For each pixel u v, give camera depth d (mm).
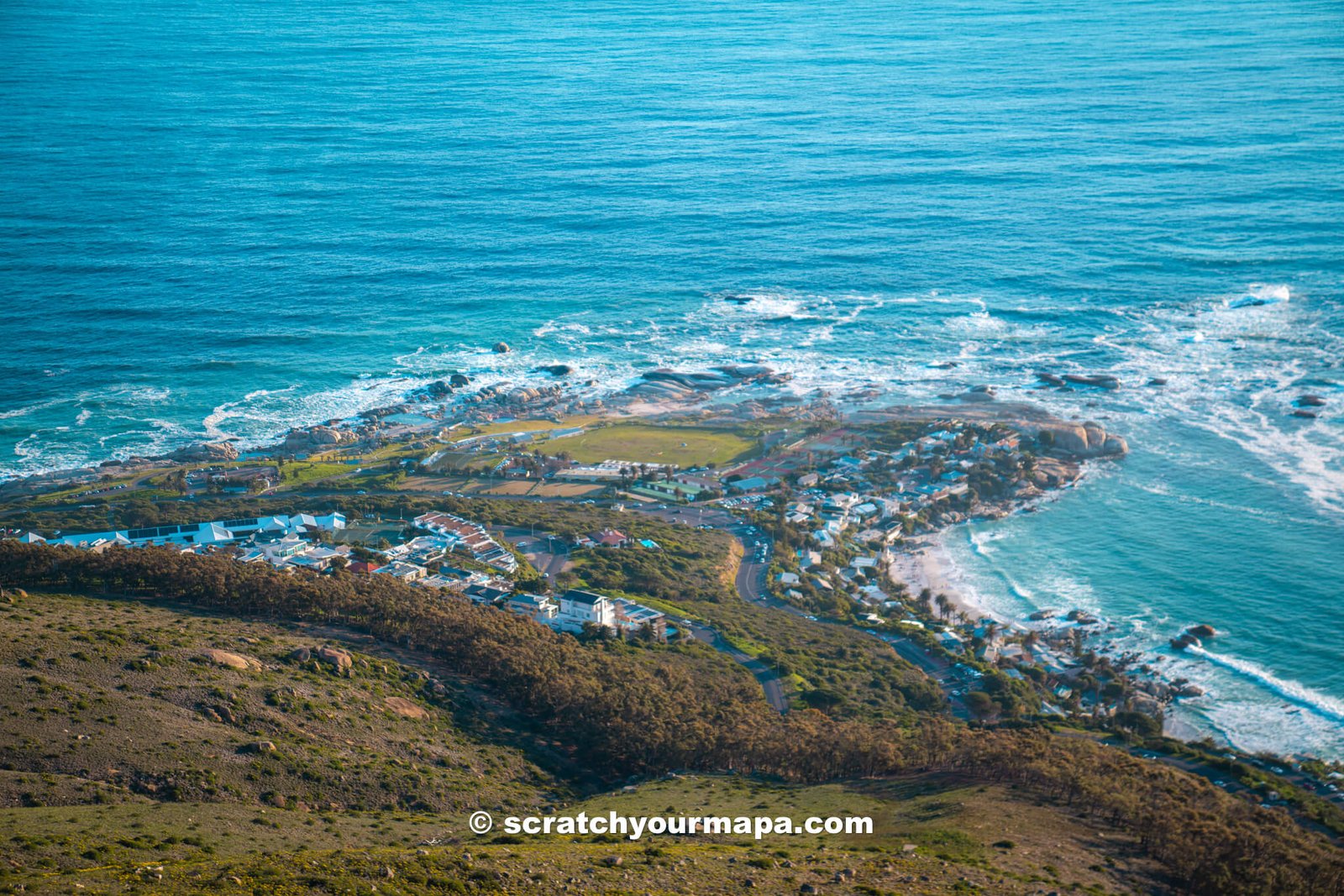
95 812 82750
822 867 81375
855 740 118938
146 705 103375
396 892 69750
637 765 120938
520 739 122188
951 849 88000
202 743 98438
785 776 117062
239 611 146250
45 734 93375
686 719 125000
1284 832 102562
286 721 108062
